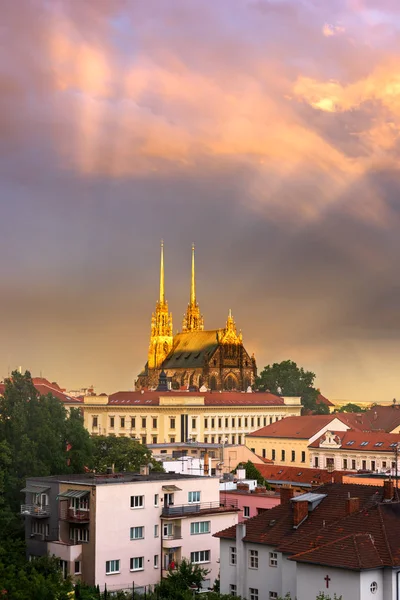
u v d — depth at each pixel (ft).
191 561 493.36
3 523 539.29
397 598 352.90
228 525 513.45
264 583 407.03
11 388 634.02
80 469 626.64
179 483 505.25
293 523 409.69
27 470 588.91
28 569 469.57
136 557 483.51
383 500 403.54
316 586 359.66
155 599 418.51
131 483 485.15
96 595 443.73
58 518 491.72
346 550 358.43
